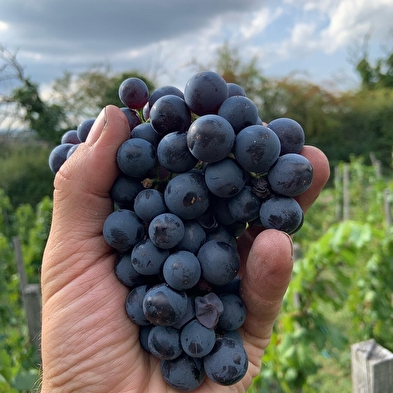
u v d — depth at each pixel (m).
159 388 0.16
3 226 1.04
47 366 0.16
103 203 0.16
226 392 0.17
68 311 0.16
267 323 0.18
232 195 0.14
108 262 0.17
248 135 0.14
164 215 0.14
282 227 0.15
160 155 0.15
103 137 0.15
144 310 0.14
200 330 0.14
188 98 0.15
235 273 0.15
